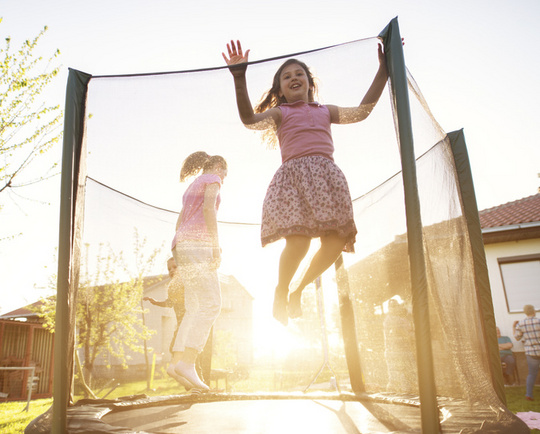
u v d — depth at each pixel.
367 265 2.02
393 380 1.98
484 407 1.49
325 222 1.43
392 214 1.91
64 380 1.34
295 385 2.22
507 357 6.57
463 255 2.12
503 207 9.30
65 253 1.40
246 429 1.57
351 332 2.15
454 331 1.66
